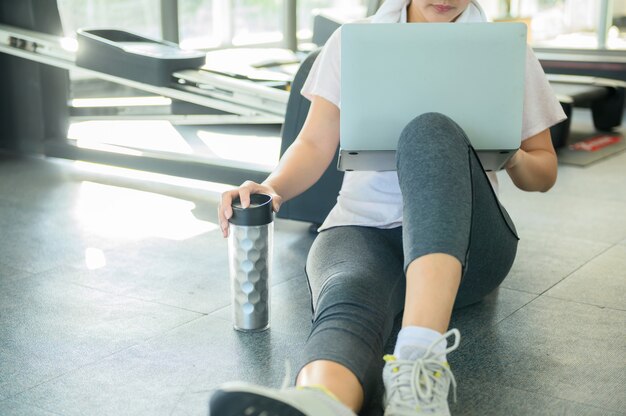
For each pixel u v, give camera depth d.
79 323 1.84
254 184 1.67
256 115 3.06
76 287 2.09
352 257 1.51
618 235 2.65
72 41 3.43
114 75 3.23
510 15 6.49
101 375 1.57
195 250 2.41
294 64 5.11
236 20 6.38
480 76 1.42
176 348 1.70
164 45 3.43
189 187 3.22
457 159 1.29
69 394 1.48
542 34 6.40
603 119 4.82
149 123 4.54
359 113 1.44
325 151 1.70
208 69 3.48
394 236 1.63
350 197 1.69
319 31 3.63
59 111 3.68
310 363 1.24
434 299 1.22
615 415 1.41
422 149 1.29
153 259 2.33
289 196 1.71
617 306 1.97
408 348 1.22
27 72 3.67
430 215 1.24
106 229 2.63
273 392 1.05
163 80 3.13
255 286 1.75
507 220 1.69
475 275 1.60
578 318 1.89
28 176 3.36
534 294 2.05
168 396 1.47
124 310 1.92
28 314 1.90
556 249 2.48
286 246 2.48
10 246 2.44
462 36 1.41
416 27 1.41
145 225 2.68
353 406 1.20
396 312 1.56
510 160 1.52
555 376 1.56
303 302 1.99
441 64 1.42
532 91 1.63
